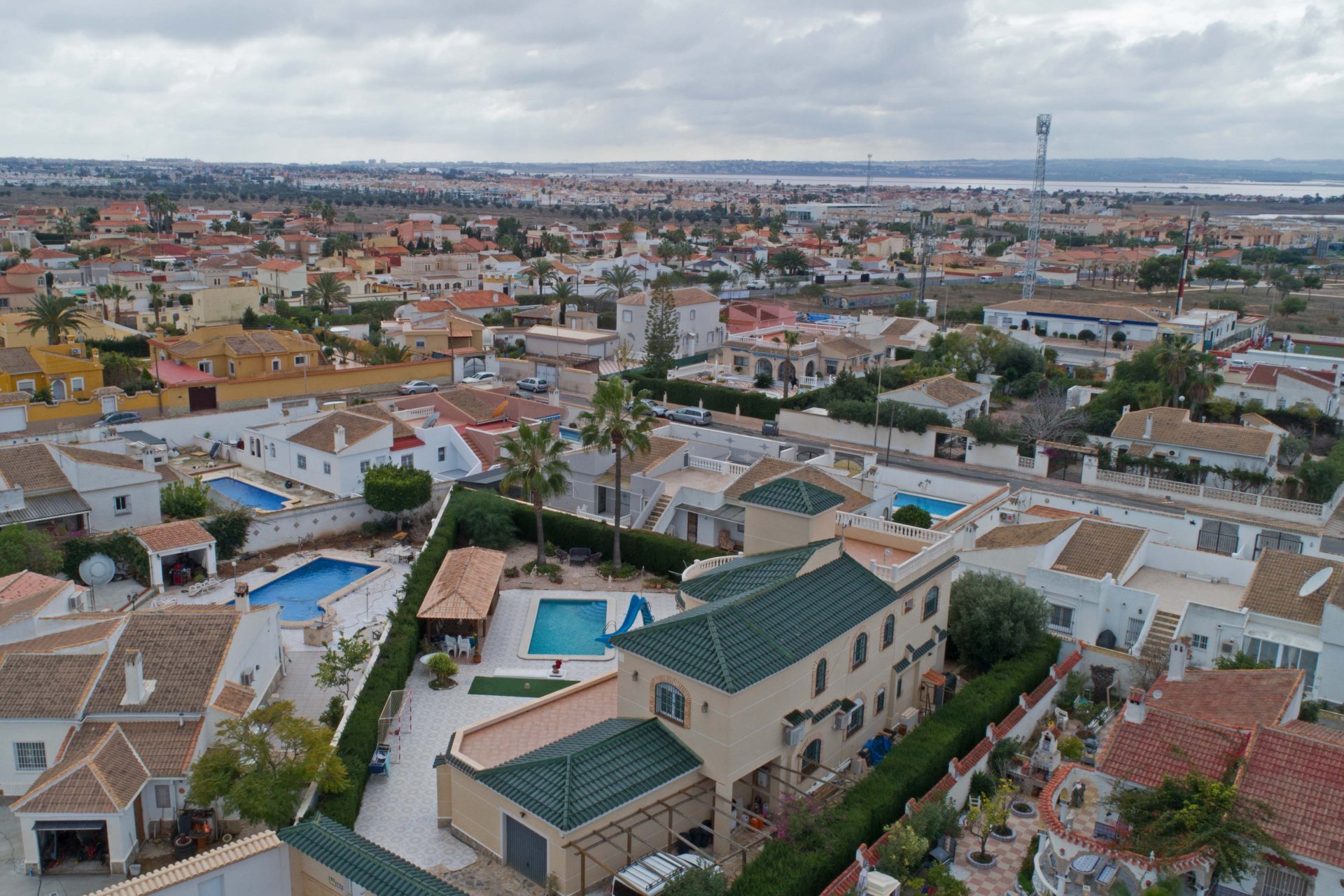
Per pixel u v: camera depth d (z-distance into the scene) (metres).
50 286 146.38
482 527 64.00
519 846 32.41
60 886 31.81
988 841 36.66
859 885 31.77
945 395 100.31
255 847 28.86
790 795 36.09
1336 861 28.05
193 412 93.94
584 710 40.06
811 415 103.62
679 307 135.38
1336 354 136.88
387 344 117.75
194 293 133.75
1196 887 29.36
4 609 43.38
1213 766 32.38
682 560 59.88
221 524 59.84
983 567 54.69
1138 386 103.12
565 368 119.00
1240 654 46.94
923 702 45.91
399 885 27.44
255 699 37.75
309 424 74.50
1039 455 89.56
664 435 83.12
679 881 29.34
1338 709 45.09
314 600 55.56
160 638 38.94
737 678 33.00
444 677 46.34
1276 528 69.62
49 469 58.91
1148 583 54.94
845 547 49.22
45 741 35.78
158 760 34.44
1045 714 46.78
